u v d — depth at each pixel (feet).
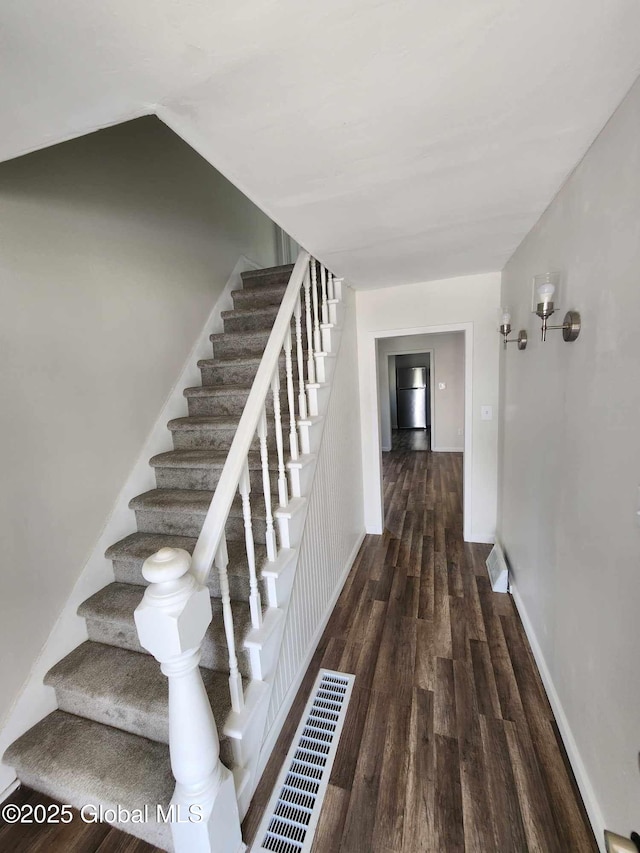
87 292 5.63
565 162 4.06
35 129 2.99
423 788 4.38
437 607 7.72
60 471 5.18
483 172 4.19
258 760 4.53
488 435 9.75
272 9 2.11
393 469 18.79
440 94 2.93
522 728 5.03
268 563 5.18
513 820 4.02
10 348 4.56
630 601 3.18
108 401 6.01
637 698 3.09
